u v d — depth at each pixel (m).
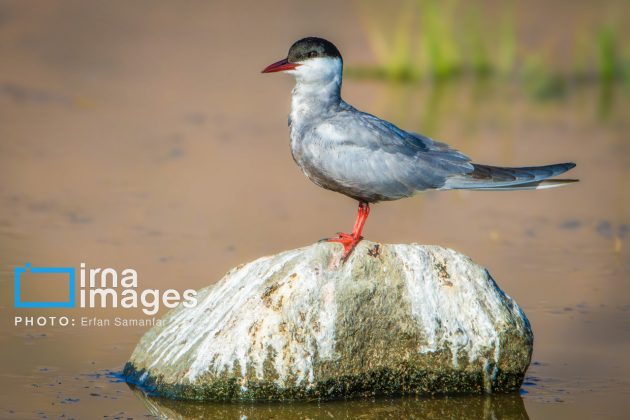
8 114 18.72
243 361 8.74
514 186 9.67
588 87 24.64
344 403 8.91
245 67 23.44
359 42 25.61
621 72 25.56
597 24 27.02
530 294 11.72
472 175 9.65
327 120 9.68
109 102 20.14
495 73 25.52
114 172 15.91
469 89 24.00
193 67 23.28
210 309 9.34
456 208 15.39
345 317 8.78
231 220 14.02
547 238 13.86
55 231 13.21
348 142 9.51
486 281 9.23
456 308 9.05
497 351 9.05
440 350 8.98
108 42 24.83
